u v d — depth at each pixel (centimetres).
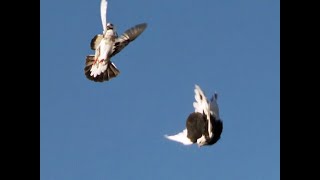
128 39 1191
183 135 1064
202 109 1055
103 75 1191
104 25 1202
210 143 1045
